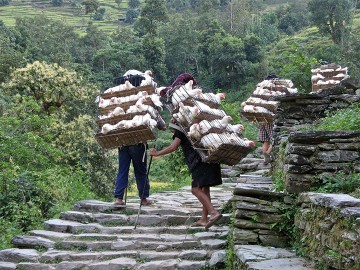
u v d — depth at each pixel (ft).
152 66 170.40
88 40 207.10
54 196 36.83
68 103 90.43
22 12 361.30
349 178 16.99
